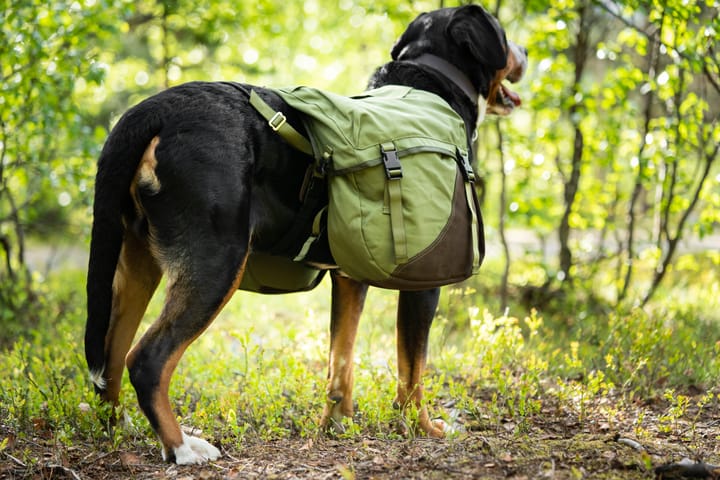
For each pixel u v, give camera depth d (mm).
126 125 3072
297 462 3086
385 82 3770
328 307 6793
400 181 3135
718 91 5879
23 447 3303
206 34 9242
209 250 3000
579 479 2699
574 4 6641
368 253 3119
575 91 6828
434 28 3844
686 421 3697
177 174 2994
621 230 9094
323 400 3717
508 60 4043
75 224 8523
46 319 6094
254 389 3889
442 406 4121
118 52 9406
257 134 3127
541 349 4762
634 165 6406
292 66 11047
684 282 7840
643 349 4414
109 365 3354
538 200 7133
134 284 3332
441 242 3193
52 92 6227
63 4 6223
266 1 8945
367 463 3043
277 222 3246
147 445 3334
